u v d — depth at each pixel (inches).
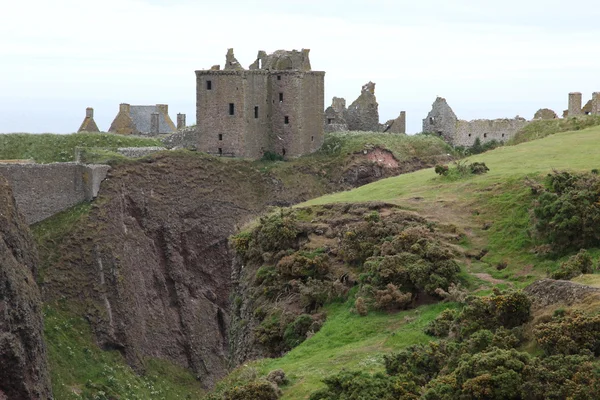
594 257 2155.5
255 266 2640.3
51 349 3503.9
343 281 2401.6
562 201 2315.5
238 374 2096.5
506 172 2763.3
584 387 1432.1
